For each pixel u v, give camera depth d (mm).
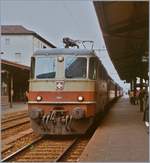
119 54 33188
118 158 10633
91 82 17812
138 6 16516
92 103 17734
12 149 15078
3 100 46000
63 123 17453
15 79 56844
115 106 46188
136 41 24953
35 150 14578
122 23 19719
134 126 19891
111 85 39688
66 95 17594
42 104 17703
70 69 17938
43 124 17641
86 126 17688
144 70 37031
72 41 21391
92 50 18484
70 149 14641
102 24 19375
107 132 17062
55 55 18125
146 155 11141
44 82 17812
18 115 33188
